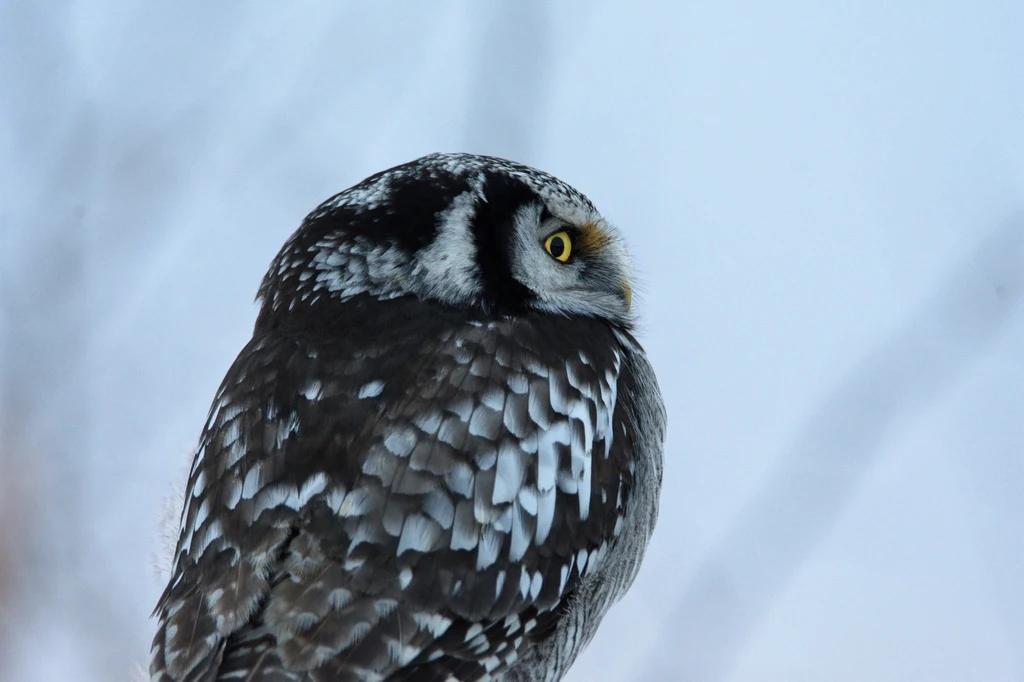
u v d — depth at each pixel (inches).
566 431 348.8
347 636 303.7
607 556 370.3
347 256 366.9
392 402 331.6
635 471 382.3
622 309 424.8
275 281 377.7
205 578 319.0
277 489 322.3
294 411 333.4
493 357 347.3
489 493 326.6
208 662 301.9
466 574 319.6
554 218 402.9
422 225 370.3
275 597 307.9
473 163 391.5
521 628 334.3
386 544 313.3
